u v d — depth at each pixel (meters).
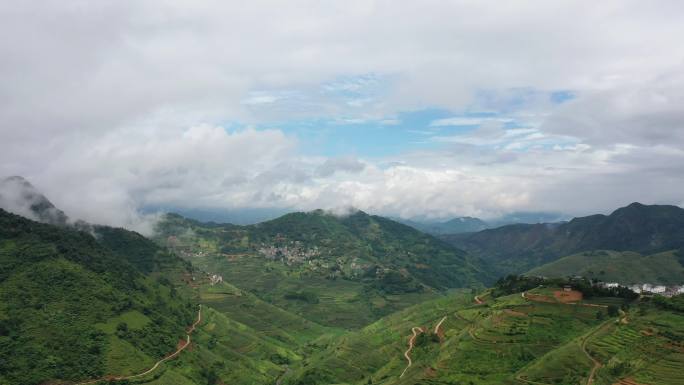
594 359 184.88
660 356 170.25
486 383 192.62
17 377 191.25
